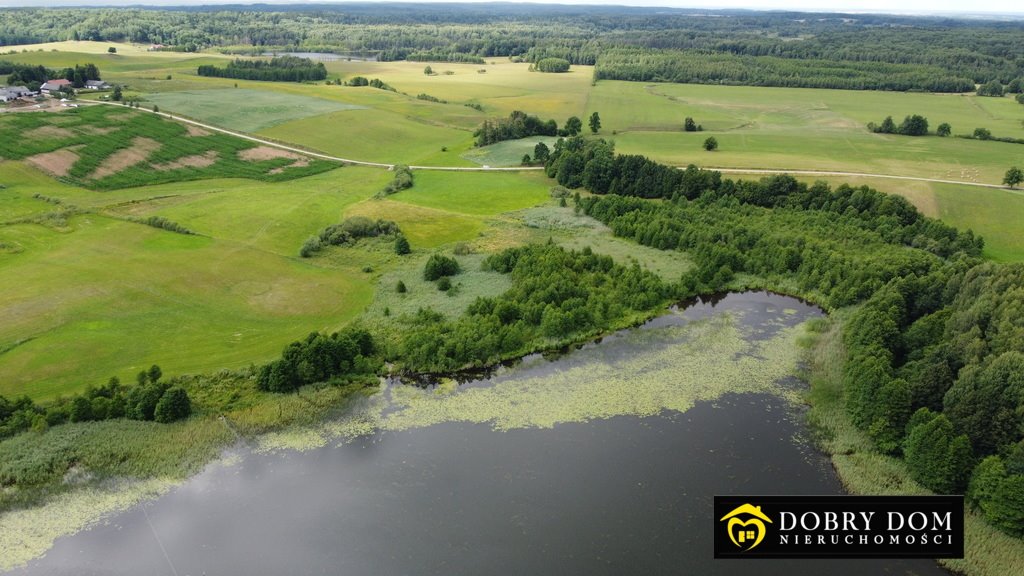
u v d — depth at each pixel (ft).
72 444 180.24
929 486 168.04
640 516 161.79
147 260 301.02
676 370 232.73
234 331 246.88
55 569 145.69
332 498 167.12
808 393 217.77
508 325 247.50
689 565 147.33
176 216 361.30
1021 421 166.30
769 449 188.75
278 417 198.29
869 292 274.16
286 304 269.44
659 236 343.46
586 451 186.60
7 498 164.55
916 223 345.10
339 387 215.31
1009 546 149.28
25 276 276.82
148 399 192.44
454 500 166.61
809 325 263.29
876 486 171.63
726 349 247.70
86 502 164.14
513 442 190.39
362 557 149.18
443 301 274.16
